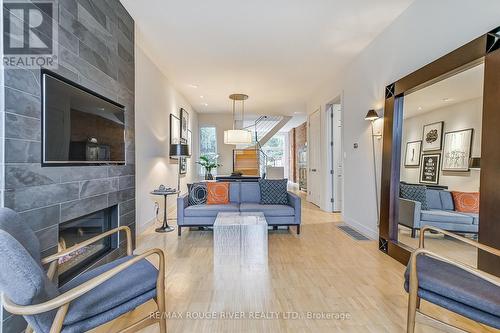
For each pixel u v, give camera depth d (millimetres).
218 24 3061
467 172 2068
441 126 2320
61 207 1797
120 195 2691
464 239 1712
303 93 6082
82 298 1254
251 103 7090
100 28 2299
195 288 2193
